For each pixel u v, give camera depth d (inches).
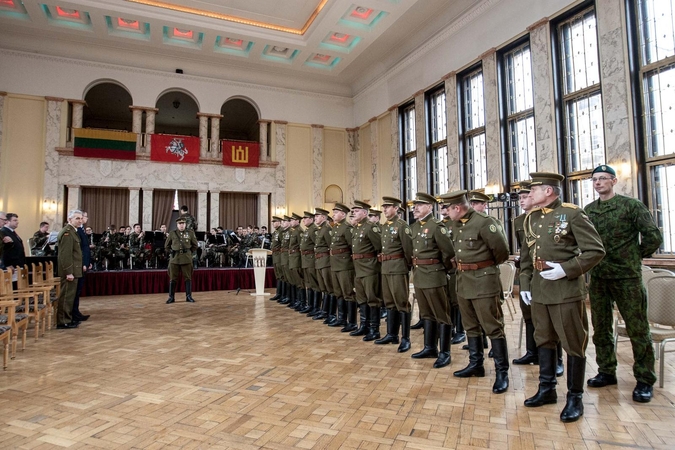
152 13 471.8
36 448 88.9
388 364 150.3
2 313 172.9
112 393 122.3
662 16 280.1
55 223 501.7
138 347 180.4
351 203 646.5
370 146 616.7
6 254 234.7
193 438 92.9
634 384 123.9
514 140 390.9
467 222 132.7
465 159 445.7
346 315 221.3
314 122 640.4
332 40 543.2
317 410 108.0
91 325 234.7
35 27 486.9
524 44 382.0
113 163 534.6
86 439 92.8
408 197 545.0
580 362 101.0
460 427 96.5
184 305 315.9
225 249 477.7
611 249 118.1
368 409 108.2
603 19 305.4
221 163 583.2
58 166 508.1
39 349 177.8
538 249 108.6
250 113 743.7
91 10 456.8
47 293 214.1
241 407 110.6
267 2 475.8
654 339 119.9
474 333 135.3
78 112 522.3
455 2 437.7
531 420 99.8
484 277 126.3
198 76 579.8
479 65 425.4
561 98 344.2
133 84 550.6
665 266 263.7
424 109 499.8
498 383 121.0
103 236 429.4
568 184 337.7
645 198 283.7
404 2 433.4
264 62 582.9
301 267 271.0
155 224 605.9
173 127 802.8
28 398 118.7
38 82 507.2
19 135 494.9
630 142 287.1
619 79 294.2
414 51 510.0
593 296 123.6
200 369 146.2
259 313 272.7
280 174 611.8
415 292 156.9
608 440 88.9
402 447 87.4
